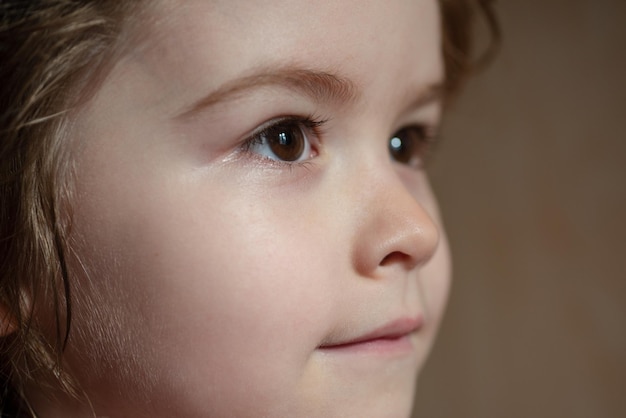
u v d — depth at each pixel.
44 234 0.37
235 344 0.37
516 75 0.56
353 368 0.38
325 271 0.37
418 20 0.39
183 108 0.36
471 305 0.56
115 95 0.37
